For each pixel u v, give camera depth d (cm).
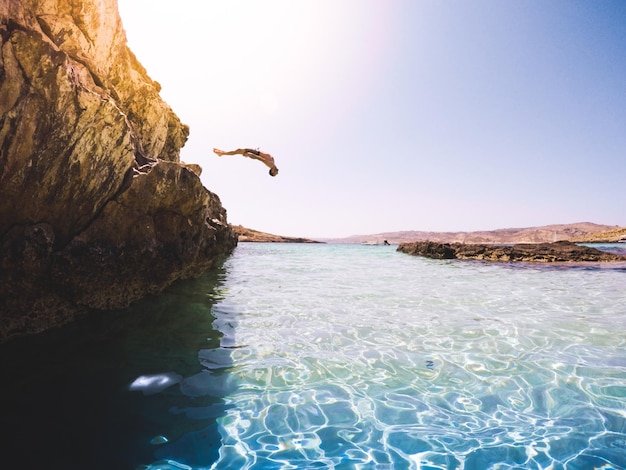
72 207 566
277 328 714
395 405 430
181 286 975
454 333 695
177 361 528
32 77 461
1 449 316
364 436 368
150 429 363
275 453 338
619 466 327
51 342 546
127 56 969
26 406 386
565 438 369
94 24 740
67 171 532
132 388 441
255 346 609
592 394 458
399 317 811
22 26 472
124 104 959
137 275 721
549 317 818
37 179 497
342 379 494
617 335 686
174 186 741
